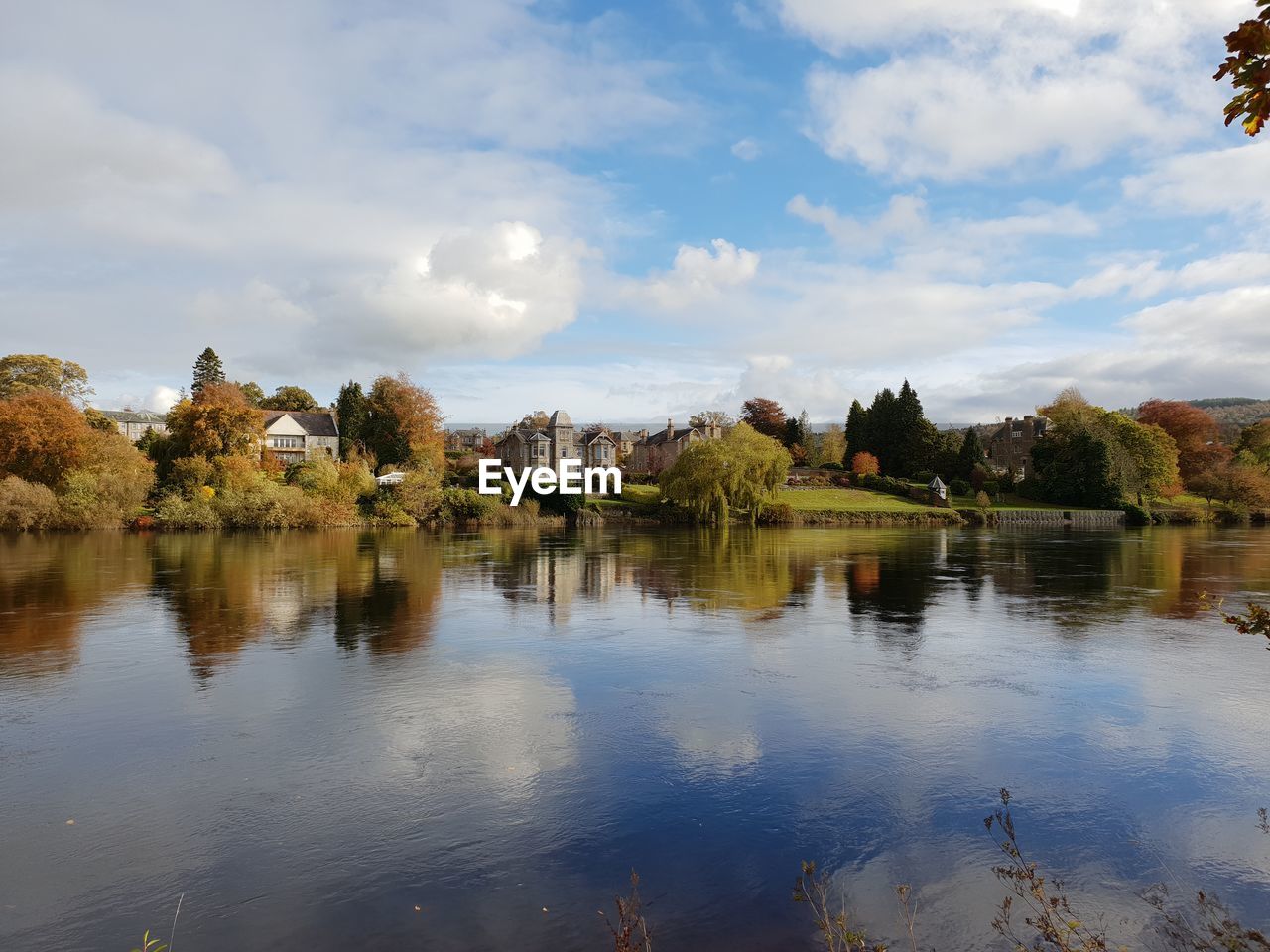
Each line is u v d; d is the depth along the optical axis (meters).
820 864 6.54
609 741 9.44
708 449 61.97
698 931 5.55
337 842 6.84
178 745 9.22
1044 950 5.26
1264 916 5.74
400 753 9.00
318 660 13.36
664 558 32.44
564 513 62.81
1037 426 102.31
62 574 25.03
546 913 5.77
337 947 5.33
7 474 47.66
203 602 19.52
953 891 6.14
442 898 5.96
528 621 17.23
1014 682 12.16
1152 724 10.14
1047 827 7.23
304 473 60.72
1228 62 3.69
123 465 49.88
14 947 5.28
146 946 5.27
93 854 6.60
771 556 33.59
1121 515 70.25
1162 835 7.08
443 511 58.44
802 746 9.30
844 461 101.56
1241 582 24.88
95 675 12.29
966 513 68.94
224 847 6.73
